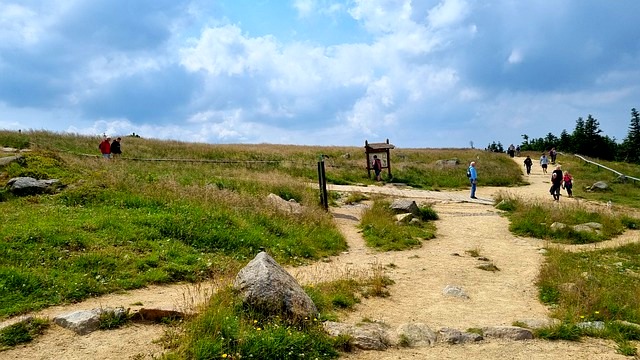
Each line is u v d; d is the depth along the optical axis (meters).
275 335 6.20
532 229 17.22
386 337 7.03
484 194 28.66
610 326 7.68
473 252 13.98
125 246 10.45
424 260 13.16
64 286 8.15
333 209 20.67
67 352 5.93
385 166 32.78
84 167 18.67
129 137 42.16
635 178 33.44
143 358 5.76
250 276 7.18
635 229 18.50
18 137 29.80
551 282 10.40
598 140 82.31
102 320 6.73
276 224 14.43
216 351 5.75
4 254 9.08
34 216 11.80
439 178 34.44
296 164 32.31
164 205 14.04
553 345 7.07
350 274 10.98
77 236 10.31
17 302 7.44
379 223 17.08
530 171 43.09
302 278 10.39
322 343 6.42
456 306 9.16
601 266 12.21
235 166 28.98
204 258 10.73
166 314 7.03
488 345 7.00
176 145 38.62
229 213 14.01
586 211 19.89
